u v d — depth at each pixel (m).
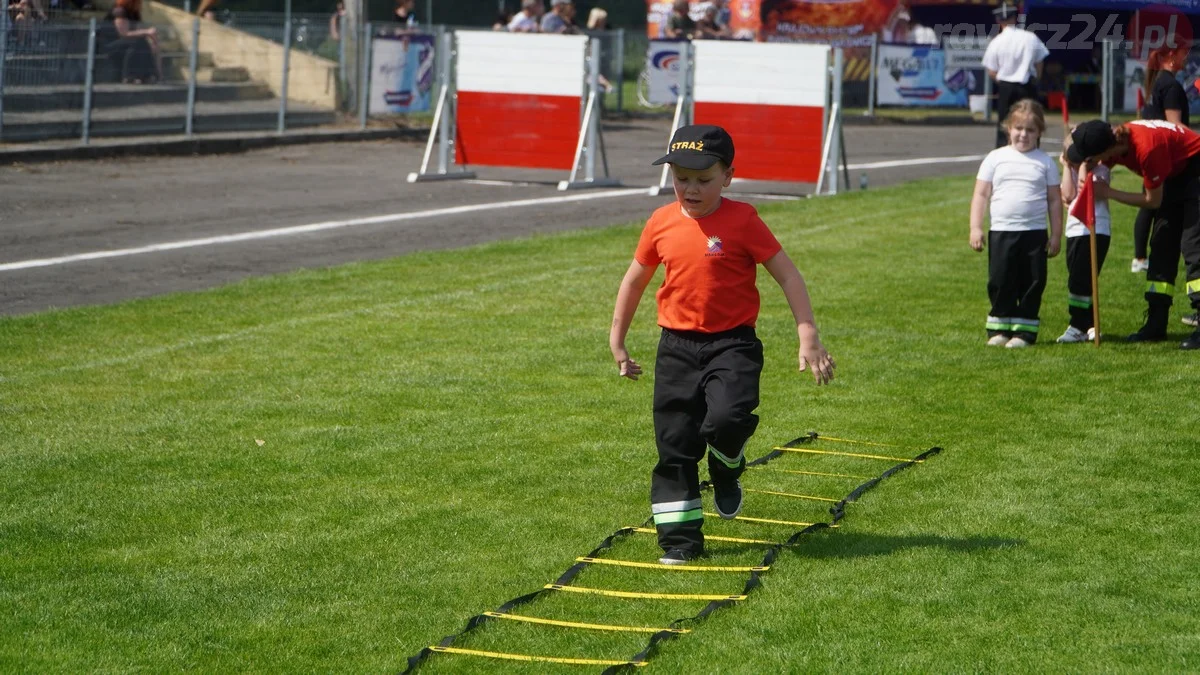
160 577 5.66
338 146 26.31
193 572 5.72
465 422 8.12
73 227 15.94
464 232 16.06
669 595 5.39
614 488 6.86
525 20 30.89
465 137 21.05
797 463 7.34
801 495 6.77
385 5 43.69
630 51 36.03
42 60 22.92
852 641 4.90
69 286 12.59
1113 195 10.02
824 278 12.84
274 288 12.35
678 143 5.66
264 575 5.68
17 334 10.45
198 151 24.42
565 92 20.39
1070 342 10.27
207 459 7.38
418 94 29.61
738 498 6.04
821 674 4.63
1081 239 10.25
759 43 19.25
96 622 5.20
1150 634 4.93
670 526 5.83
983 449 7.51
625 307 5.96
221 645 4.99
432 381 9.10
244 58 27.66
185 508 6.56
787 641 4.91
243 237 15.50
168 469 7.20
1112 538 5.99
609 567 5.73
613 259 13.91
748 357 5.70
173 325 10.83
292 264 13.86
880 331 10.66
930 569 5.62
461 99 20.97
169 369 9.43
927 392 8.84
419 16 44.62
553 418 8.21
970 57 36.09
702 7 36.91
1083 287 10.27
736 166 19.59
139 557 5.90
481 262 13.73
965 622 5.06
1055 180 10.00
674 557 5.78
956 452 7.46
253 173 21.77
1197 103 24.45
